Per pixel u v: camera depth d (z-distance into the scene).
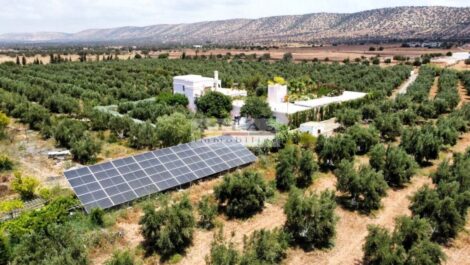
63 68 147.00
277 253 26.59
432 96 89.75
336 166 44.47
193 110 74.25
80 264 23.12
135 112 67.44
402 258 24.25
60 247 24.41
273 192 36.75
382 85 97.38
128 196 33.38
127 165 36.88
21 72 132.75
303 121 63.53
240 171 38.16
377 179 35.50
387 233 26.27
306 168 39.72
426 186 32.88
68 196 32.91
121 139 56.75
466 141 56.50
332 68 138.50
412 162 41.09
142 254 27.42
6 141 54.09
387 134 57.28
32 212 29.48
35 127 60.84
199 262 26.80
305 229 29.19
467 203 31.42
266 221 32.78
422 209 31.19
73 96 89.88
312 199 29.50
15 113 67.44
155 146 52.00
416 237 26.22
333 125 64.44
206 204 31.91
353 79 113.56
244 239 26.22
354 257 27.95
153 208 28.09
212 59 192.25
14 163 45.34
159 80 110.94
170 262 26.73
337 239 30.39
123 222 31.14
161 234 26.55
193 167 39.88
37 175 42.00
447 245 29.88
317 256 28.09
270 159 46.94
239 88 105.88
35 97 82.75
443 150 52.25
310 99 76.81
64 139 51.47
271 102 71.69
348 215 34.25
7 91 90.88
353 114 62.28
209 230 30.98
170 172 38.00
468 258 28.20
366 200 34.59
